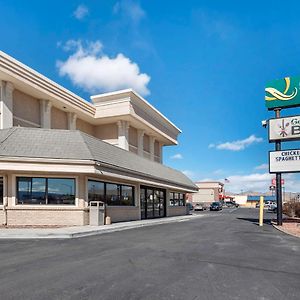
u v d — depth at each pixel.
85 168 19.06
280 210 24.30
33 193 19.47
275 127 25.03
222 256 10.70
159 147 44.03
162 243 13.62
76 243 13.26
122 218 25.28
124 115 30.91
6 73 21.03
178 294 6.44
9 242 13.36
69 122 29.41
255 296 6.40
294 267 9.16
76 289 6.65
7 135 19.12
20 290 6.54
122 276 7.76
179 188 37.25
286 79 25.28
